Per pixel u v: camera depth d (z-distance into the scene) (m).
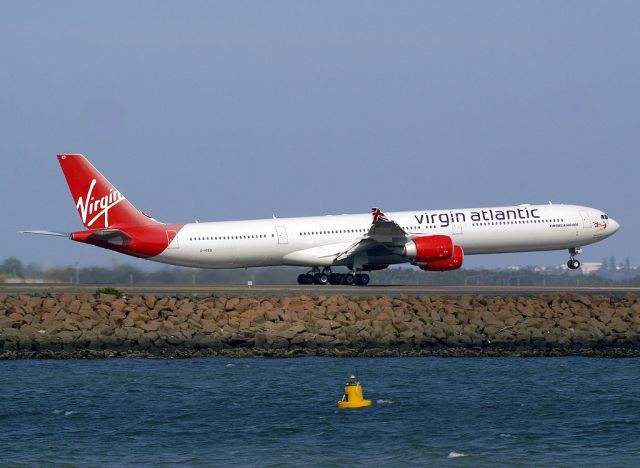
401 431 142.62
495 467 125.88
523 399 162.62
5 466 126.38
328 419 149.50
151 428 145.00
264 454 131.75
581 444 136.00
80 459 129.62
